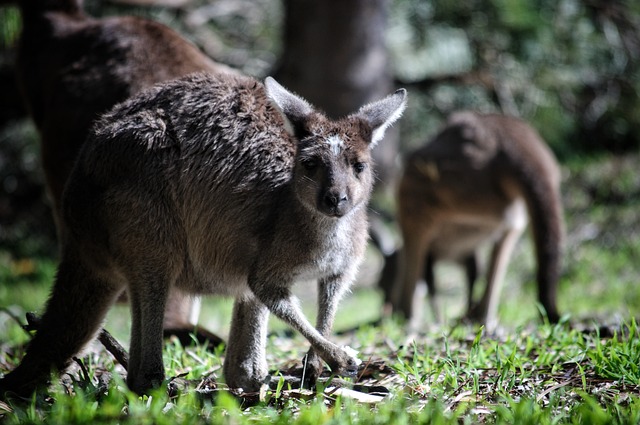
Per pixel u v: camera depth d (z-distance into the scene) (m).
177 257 9.37
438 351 10.51
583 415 7.17
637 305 18.08
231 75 9.91
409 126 27.67
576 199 24.80
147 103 9.48
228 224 9.52
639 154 27.42
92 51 12.23
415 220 17.84
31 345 9.37
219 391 8.13
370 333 12.50
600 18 25.31
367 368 9.68
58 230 12.44
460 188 17.06
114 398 7.84
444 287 23.77
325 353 8.89
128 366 9.23
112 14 23.36
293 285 9.49
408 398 8.18
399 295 18.20
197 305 12.55
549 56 24.73
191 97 9.55
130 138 9.17
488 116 17.50
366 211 10.38
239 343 9.52
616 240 22.73
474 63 24.88
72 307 9.41
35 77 12.75
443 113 27.31
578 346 10.03
